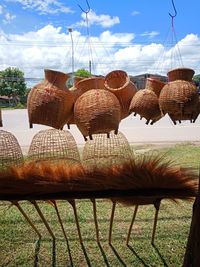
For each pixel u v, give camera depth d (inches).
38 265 130.4
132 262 131.0
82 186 98.5
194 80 104.6
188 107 97.6
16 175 97.7
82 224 164.7
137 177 97.6
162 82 105.7
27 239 150.1
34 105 93.2
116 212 179.6
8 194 99.3
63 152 113.1
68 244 142.6
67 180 98.1
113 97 93.5
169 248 140.3
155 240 146.9
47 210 184.2
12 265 130.3
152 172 97.5
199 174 92.6
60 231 156.6
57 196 99.9
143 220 168.6
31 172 98.0
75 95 98.0
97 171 98.4
